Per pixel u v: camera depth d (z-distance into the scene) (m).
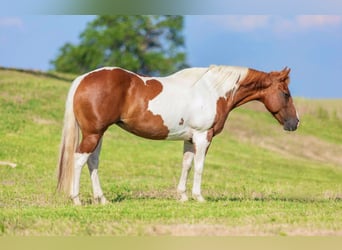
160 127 13.23
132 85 12.94
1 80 37.22
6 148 24.47
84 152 12.76
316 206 14.27
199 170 13.82
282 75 14.42
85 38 78.94
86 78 12.75
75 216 11.80
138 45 78.62
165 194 16.72
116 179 20.67
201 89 13.58
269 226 11.45
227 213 12.48
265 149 35.22
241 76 14.11
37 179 19.09
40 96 35.25
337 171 31.20
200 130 13.59
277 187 20.98
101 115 12.61
